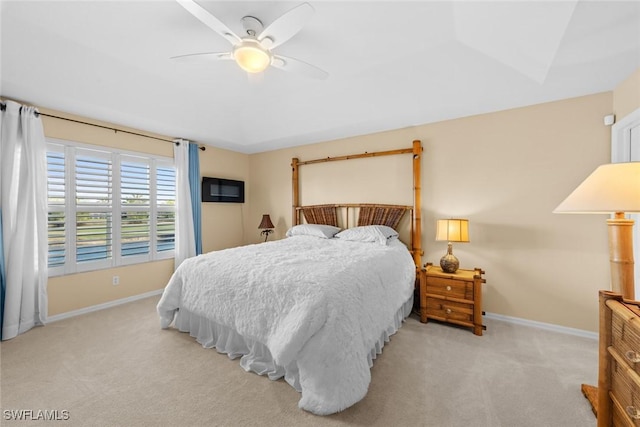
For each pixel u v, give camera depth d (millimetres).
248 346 2010
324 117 3371
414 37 2143
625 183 1242
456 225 2617
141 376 1827
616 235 1374
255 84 2994
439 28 2031
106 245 3197
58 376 1823
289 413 1503
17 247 2477
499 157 2822
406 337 2404
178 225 3877
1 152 2438
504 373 1863
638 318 880
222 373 1864
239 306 1912
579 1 1364
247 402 1586
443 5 1783
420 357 2070
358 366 1539
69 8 1842
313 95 3152
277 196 4656
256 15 1889
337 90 3000
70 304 2918
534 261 2652
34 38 2064
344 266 1992
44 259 2682
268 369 1843
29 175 2566
